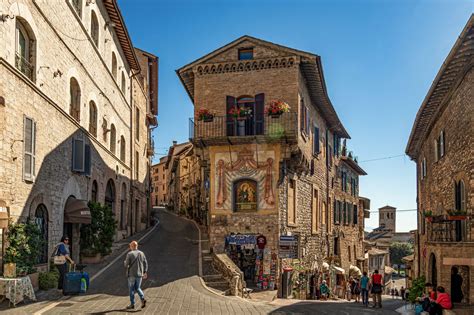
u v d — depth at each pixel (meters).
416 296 18.03
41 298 12.70
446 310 13.71
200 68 23.41
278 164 21.91
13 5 13.05
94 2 22.08
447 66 14.57
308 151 25.84
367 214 51.50
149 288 15.45
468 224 14.58
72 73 18.39
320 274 29.02
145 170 37.03
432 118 20.38
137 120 33.97
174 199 60.03
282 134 21.50
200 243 25.34
